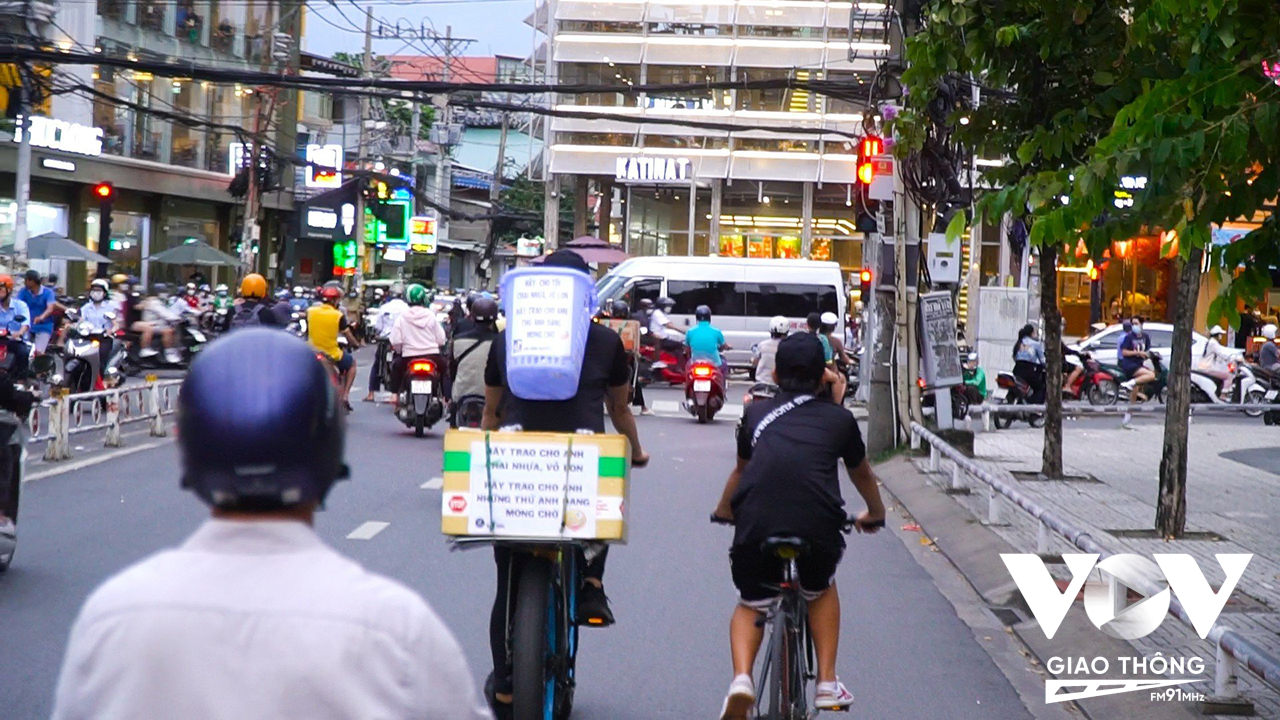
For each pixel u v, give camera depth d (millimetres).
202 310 30438
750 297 33656
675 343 29141
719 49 47031
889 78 17891
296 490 2145
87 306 23031
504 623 5992
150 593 2086
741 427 6094
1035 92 13516
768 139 47500
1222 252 7375
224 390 2133
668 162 46969
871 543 12070
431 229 58562
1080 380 27141
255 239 40156
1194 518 13172
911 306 18109
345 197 47031
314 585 2102
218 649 2045
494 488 5625
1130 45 9281
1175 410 11906
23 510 11773
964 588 10195
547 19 50000
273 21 48812
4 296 19828
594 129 47812
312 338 19312
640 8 47250
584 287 6059
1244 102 6992
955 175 17750
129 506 12102
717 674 7430
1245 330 35781
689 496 14188
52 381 17625
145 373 25031
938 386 18359
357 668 2051
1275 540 11898
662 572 10180
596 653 7828
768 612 5914
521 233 67750
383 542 10820
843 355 19453
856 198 18891
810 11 46906
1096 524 12602
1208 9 6906
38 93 24750
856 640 8453
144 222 43531
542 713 5477
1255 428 24453
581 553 6250
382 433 18641
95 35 39594
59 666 7051
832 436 5898
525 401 6070
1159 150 6816
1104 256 7969
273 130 48625
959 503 13320
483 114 85562
